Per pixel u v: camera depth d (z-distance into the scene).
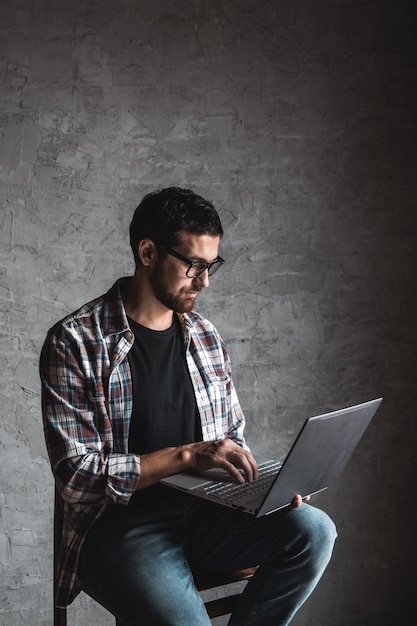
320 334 2.85
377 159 2.87
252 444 2.81
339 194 2.84
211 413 2.05
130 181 2.63
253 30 2.72
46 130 2.55
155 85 2.64
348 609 2.96
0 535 2.60
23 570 2.63
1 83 2.50
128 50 2.61
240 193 2.74
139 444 1.93
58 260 2.58
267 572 1.90
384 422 2.94
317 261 2.83
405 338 2.94
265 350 2.80
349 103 2.83
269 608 1.90
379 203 2.88
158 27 2.63
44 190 2.56
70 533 1.86
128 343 1.92
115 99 2.61
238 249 2.75
